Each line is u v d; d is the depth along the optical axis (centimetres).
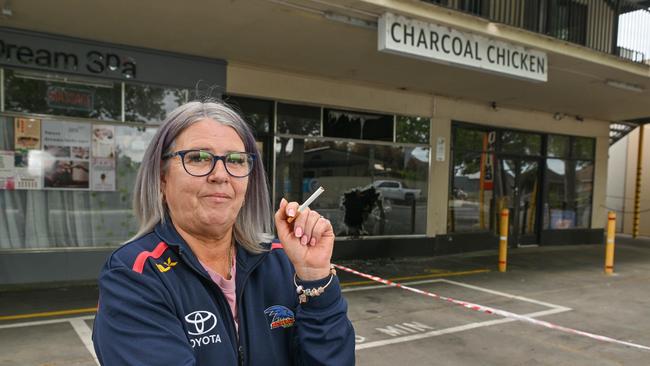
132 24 573
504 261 840
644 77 806
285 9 522
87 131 653
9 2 504
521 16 760
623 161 1514
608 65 740
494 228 1079
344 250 862
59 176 641
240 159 126
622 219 1516
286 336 131
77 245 655
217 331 116
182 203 123
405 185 929
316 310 127
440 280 748
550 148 1177
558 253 1078
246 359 123
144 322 104
